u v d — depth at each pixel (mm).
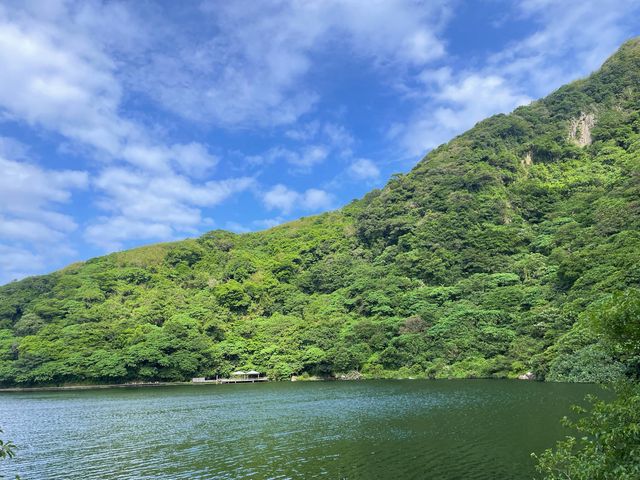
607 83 199375
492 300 103625
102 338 122750
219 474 31703
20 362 114000
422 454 33938
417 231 145000
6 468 35156
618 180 126688
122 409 68125
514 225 136625
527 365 82562
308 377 112375
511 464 30297
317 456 35125
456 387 74000
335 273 152625
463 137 197250
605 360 65688
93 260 189750
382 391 75000
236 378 116812
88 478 32062
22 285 154250
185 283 168250
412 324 105312
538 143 174625
